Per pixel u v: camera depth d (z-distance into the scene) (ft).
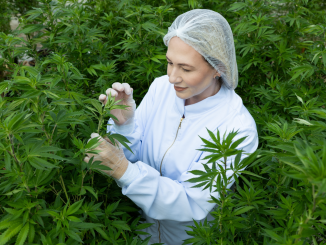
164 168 5.55
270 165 4.15
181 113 5.31
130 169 4.47
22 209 2.97
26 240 3.27
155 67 7.34
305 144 3.09
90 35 7.28
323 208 2.47
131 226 4.74
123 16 9.36
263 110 6.85
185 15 4.42
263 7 8.30
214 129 5.06
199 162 4.92
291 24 7.45
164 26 8.64
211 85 5.02
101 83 6.97
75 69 5.17
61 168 3.91
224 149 3.05
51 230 3.15
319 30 7.02
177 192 4.66
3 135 2.92
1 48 6.11
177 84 4.59
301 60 7.57
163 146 5.50
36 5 14.79
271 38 7.80
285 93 7.00
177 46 4.30
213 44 4.25
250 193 3.92
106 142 4.25
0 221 2.97
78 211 3.57
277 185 4.31
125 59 8.04
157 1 9.71
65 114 3.74
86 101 4.09
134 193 4.50
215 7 9.95
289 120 7.14
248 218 4.29
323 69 7.33
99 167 3.63
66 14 6.89
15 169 3.12
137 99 8.70
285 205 3.42
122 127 5.32
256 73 8.63
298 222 2.65
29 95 3.44
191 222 5.57
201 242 3.64
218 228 3.76
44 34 7.04
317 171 2.26
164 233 5.97
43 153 3.05
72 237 3.06
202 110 5.11
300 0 8.21
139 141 5.99
